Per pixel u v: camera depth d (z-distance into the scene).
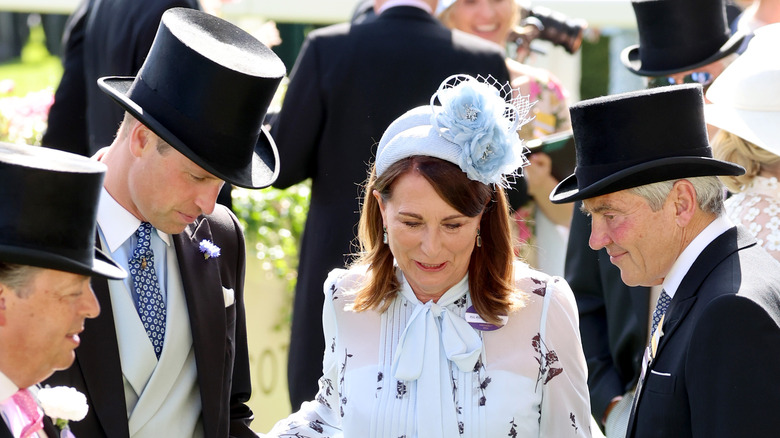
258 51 3.35
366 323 3.42
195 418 3.41
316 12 7.28
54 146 5.75
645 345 4.36
